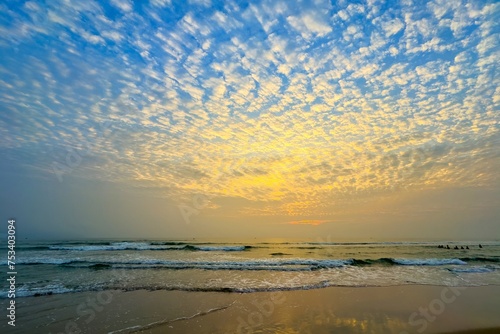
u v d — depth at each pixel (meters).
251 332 7.05
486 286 12.75
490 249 42.78
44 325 7.30
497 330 7.35
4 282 12.58
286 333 7.03
